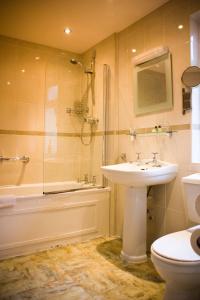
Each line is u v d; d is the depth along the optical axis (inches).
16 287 64.3
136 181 71.8
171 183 81.2
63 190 98.7
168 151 82.5
